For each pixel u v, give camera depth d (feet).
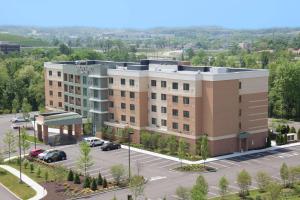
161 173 352.49
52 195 304.91
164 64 479.41
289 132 485.97
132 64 499.10
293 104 606.55
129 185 303.68
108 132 465.88
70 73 521.24
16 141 439.63
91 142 440.04
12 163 383.45
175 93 418.31
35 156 401.08
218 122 400.67
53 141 460.14
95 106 481.87
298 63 627.46
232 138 411.34
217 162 382.42
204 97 402.52
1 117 607.37
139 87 441.68
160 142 417.69
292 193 299.58
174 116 421.18
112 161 386.52
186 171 356.79
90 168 365.61
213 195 299.58
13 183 330.75
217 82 396.98
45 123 450.71
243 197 292.61
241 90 415.23
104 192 310.04
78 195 304.09
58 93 546.26
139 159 392.47
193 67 452.35
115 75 465.06
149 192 308.81
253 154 407.85
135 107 447.83
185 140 412.16
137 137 447.42
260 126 431.02
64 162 386.52
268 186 285.23
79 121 467.52
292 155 404.57
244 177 296.30
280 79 603.26
